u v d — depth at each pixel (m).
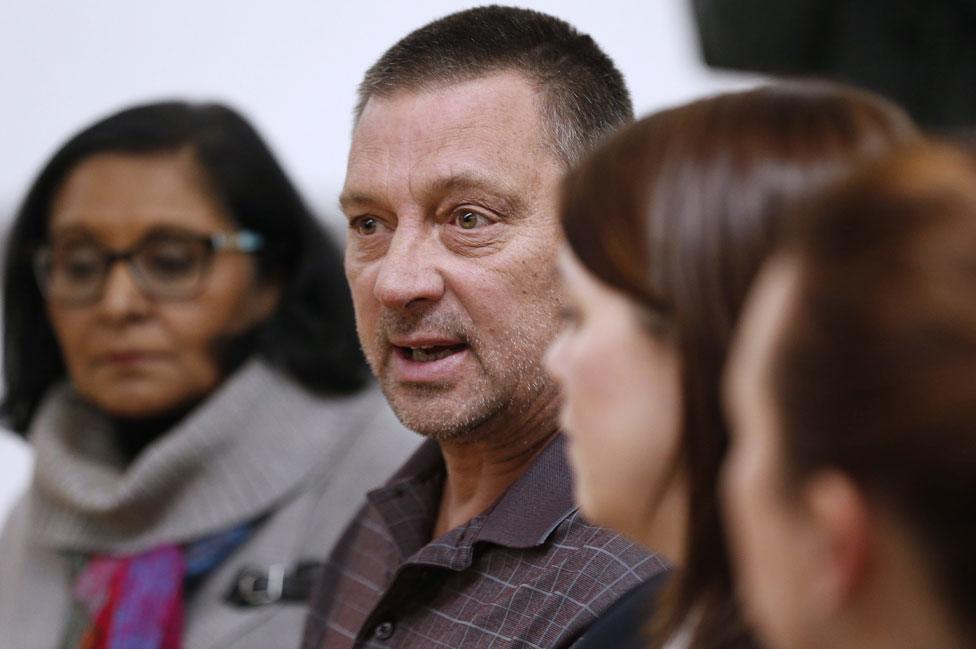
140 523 4.01
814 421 1.02
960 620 0.99
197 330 4.16
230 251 4.20
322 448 4.10
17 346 4.49
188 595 3.91
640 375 1.48
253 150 4.29
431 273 2.48
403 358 2.57
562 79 2.58
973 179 1.02
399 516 2.84
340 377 4.25
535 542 2.37
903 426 0.96
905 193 1.01
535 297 2.49
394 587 2.55
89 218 4.12
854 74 2.78
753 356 1.11
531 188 2.49
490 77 2.53
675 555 1.54
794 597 1.07
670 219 1.47
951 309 0.94
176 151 4.17
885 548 1.01
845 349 1.00
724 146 1.50
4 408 4.56
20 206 4.36
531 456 2.59
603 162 1.58
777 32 2.85
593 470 1.52
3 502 6.76
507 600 2.37
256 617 3.77
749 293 1.42
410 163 2.51
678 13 6.08
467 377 2.49
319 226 4.43
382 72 2.67
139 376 4.13
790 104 1.54
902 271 0.98
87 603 3.94
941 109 2.71
